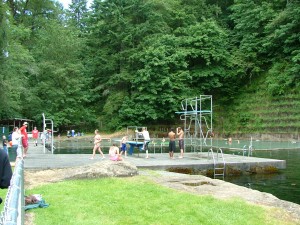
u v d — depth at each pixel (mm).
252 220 7418
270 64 51844
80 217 7055
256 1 53875
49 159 17797
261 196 9602
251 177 17172
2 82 31859
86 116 50719
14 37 39781
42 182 10492
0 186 3830
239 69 51125
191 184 11148
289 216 7941
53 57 48688
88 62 53688
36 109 46875
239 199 8953
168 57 49312
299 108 43344
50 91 46562
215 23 54656
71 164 15258
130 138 36844
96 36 53656
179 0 59656
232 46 54938
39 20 53875
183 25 56875
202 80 52812
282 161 18766
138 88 48750
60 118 47188
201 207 7961
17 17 52812
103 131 51375
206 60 50562
